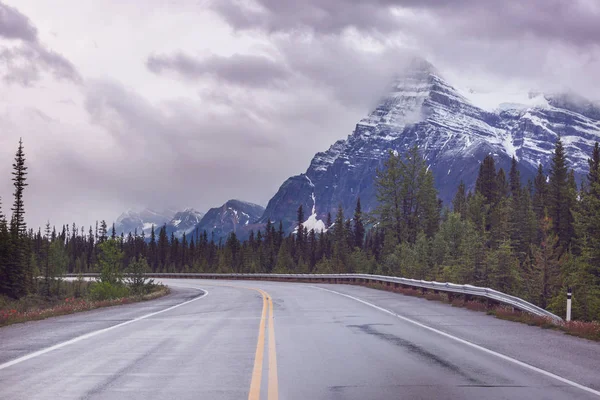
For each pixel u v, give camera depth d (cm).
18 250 6994
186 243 17438
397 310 2283
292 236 15825
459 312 2191
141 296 3778
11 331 1642
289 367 1013
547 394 814
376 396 791
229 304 2756
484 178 10869
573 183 8319
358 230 13288
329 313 2148
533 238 8144
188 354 1158
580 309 5041
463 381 898
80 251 18012
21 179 8625
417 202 7912
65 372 965
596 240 5312
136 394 799
